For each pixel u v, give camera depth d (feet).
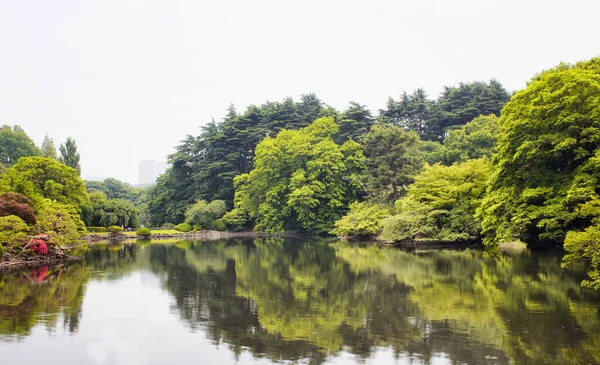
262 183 199.11
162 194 242.99
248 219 217.15
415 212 121.80
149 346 35.91
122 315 45.80
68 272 76.48
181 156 243.19
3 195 94.94
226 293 57.41
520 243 108.17
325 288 60.08
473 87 261.65
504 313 44.11
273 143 201.36
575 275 64.34
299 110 259.39
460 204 115.55
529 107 76.69
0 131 263.08
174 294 56.80
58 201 149.69
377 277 68.08
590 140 71.26
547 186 78.74
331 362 32.12
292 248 125.90
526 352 33.06
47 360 32.63
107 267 83.56
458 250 105.50
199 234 195.72
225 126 241.96
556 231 76.18
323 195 185.16
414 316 44.04
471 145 188.03
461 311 45.44
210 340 37.45
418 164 158.10
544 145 77.15
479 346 34.71
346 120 214.28
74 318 44.50
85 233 124.67
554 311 44.29
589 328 38.50
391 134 160.25
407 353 33.63
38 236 93.15
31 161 153.48
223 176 226.38
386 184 162.71
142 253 112.16
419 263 83.20
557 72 78.84
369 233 151.94
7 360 32.53
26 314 46.01
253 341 37.04
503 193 84.28
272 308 48.55
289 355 33.73
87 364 31.96
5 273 75.05
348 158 186.80
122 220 192.24
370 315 44.83
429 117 253.85
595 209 49.26
